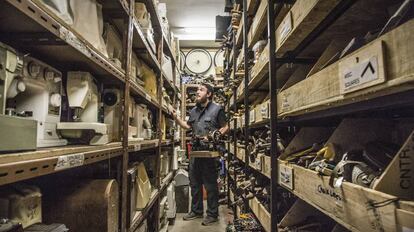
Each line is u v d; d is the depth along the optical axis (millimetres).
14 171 617
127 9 1590
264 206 2006
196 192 3711
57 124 1077
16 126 674
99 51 1195
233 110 3738
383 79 582
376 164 781
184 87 5848
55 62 1272
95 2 1278
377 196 593
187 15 5492
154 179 2793
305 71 1646
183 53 6723
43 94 980
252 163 2340
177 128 5027
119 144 1465
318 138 1557
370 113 1195
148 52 2346
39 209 965
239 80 3496
